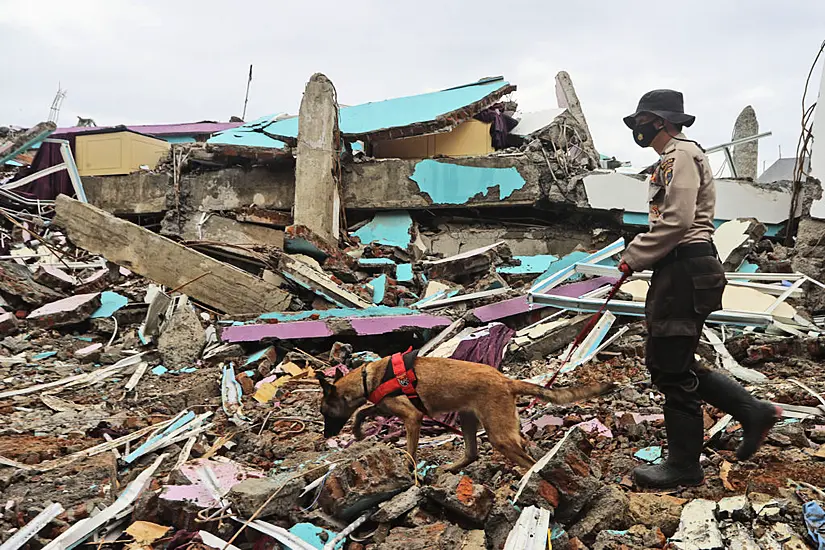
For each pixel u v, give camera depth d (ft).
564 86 62.59
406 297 37.29
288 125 52.65
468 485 11.76
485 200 47.57
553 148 51.70
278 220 45.88
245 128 54.03
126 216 55.11
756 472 13.25
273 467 16.28
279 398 23.49
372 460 12.80
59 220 36.19
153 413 21.98
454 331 29.40
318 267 37.40
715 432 15.43
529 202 46.93
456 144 51.26
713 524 11.18
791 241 41.34
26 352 28.63
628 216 46.52
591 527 11.70
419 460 15.93
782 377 21.86
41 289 33.96
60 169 54.03
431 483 14.17
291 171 50.06
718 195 46.57
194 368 27.35
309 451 17.37
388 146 52.21
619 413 18.16
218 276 34.09
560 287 31.19
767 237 45.98
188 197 52.01
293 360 27.58
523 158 47.21
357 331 29.25
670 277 12.39
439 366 14.65
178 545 12.00
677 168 12.16
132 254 35.42
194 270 34.47
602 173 46.88
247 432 19.34
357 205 49.06
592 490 11.98
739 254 36.68
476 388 13.98
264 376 25.99
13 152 38.32
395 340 30.81
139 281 38.86
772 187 46.60
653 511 11.94
